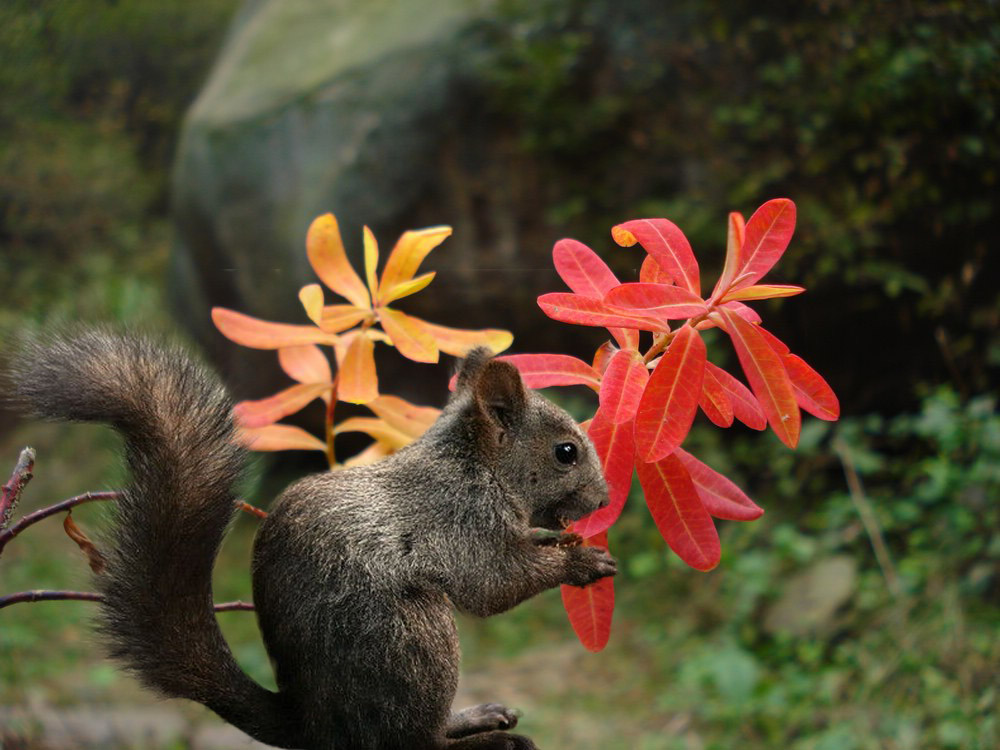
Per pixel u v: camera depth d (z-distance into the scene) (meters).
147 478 0.63
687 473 0.62
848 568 1.66
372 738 0.62
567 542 0.67
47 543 2.04
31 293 2.63
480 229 1.88
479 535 0.65
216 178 1.99
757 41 1.82
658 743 1.43
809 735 1.39
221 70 2.17
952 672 1.39
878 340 1.80
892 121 1.75
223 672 0.63
